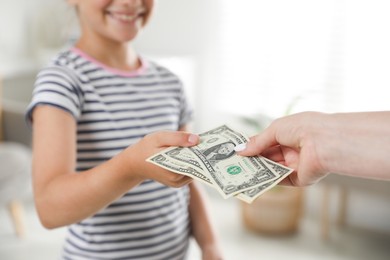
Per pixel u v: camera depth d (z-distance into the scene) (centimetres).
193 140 81
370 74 269
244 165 79
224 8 317
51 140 91
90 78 104
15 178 242
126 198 103
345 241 270
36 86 99
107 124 104
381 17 260
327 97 285
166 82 121
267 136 81
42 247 253
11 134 286
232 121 330
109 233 103
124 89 109
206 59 334
